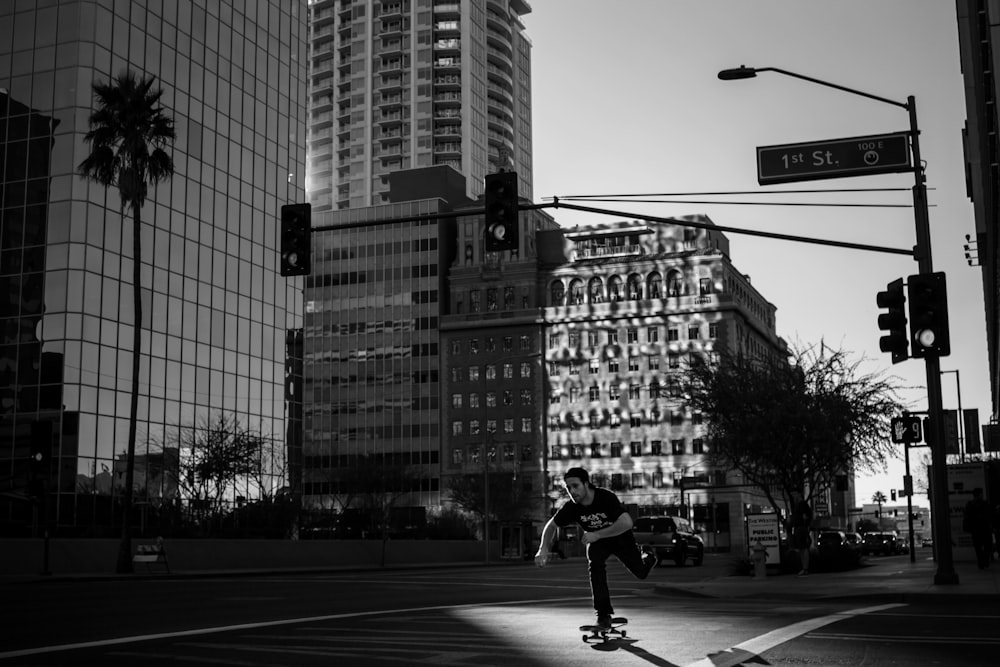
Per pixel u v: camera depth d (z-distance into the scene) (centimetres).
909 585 1908
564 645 1036
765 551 2662
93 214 5738
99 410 5641
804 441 3123
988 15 2738
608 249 12731
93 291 5688
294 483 7156
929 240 1980
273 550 4584
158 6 6369
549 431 12325
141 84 4009
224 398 6606
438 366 12800
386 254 13162
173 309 6256
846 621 1251
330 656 961
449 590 2186
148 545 3934
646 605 1630
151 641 1100
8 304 5694
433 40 17238
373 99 17262
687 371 3562
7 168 5831
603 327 12344
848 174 1998
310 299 13375
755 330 13062
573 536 10088
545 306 12669
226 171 6862
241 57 7125
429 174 13275
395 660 926
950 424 5144
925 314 1895
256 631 1209
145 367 5997
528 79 19388
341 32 17700
